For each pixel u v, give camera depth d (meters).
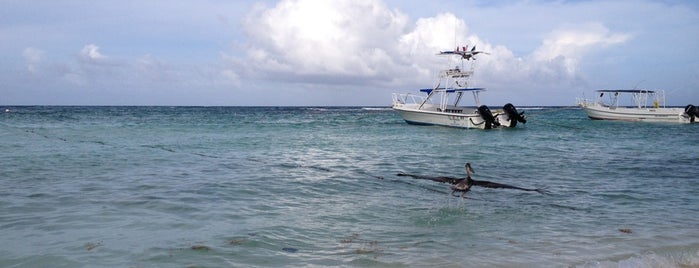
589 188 13.45
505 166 18.27
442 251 7.48
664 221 9.69
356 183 13.72
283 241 7.92
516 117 42.56
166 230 8.45
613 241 8.20
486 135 35.38
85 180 13.37
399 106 45.44
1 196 11.02
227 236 8.14
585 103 59.69
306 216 9.67
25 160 17.47
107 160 17.91
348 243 7.86
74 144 24.00
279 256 7.16
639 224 9.41
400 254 7.31
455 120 40.72
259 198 11.41
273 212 9.99
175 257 7.05
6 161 17.14
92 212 9.63
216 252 7.30
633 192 12.86
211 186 12.74
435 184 13.65
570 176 15.79
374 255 7.25
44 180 13.30
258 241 7.89
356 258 7.10
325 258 7.10
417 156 21.30
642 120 54.78
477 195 12.07
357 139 30.52
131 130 36.41
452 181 12.60
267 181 13.77
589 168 17.77
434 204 10.95
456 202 11.19
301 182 13.73
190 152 21.42
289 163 18.19
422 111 42.84
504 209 10.56
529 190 12.66
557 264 6.96
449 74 41.22
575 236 8.48
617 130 42.19
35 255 7.07
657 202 11.60
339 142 28.25
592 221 9.62
